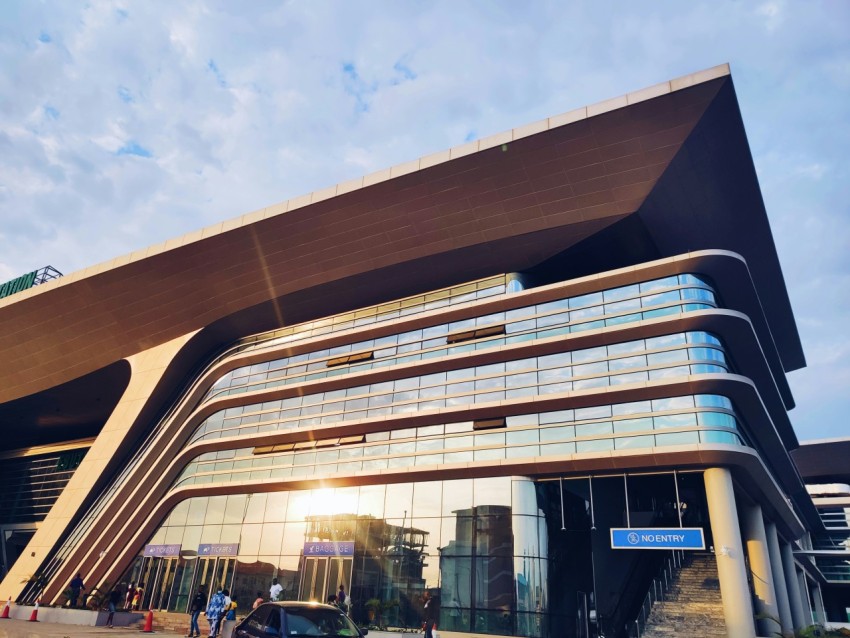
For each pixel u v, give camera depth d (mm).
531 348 25656
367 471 27484
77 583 29875
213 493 32594
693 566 25859
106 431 37531
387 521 26391
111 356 39562
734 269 23969
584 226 25906
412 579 24562
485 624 22203
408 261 29484
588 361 24484
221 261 32781
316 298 32844
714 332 23141
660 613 22406
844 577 54562
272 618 9484
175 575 31688
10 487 48156
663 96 21906
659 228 26000
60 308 37375
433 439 26781
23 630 20406
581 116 23281
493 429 25469
